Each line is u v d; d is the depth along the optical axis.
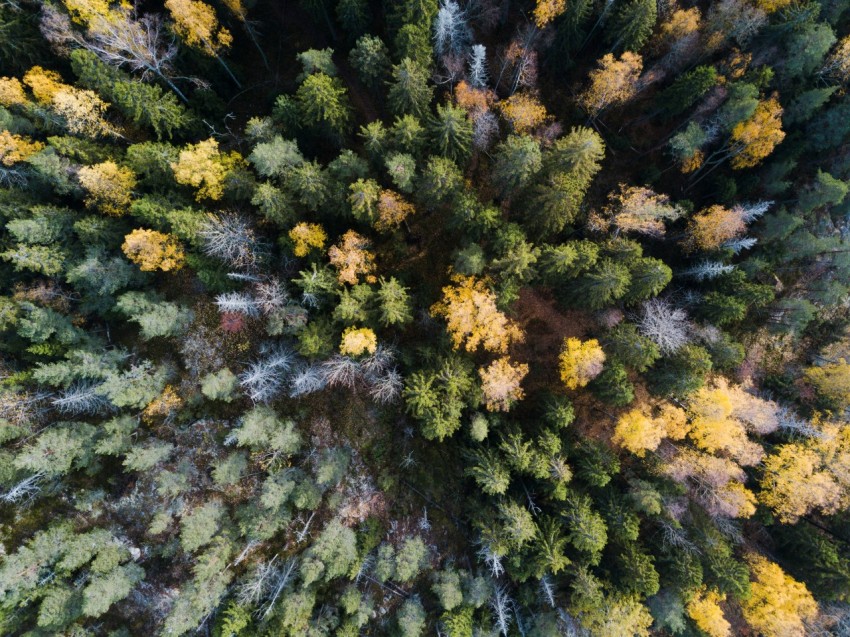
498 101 34.75
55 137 27.53
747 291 33.91
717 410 31.45
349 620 32.75
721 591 32.56
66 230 29.47
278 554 33.94
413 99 28.97
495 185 32.88
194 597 30.16
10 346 30.67
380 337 34.50
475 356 35.16
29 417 30.77
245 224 30.31
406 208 31.34
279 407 35.38
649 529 34.25
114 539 32.09
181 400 34.38
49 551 29.39
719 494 33.44
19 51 28.34
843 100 34.91
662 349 32.94
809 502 34.09
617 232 34.22
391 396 34.00
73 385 31.27
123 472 33.38
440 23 27.73
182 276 34.53
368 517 35.50
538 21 31.16
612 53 34.84
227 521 33.19
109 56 28.25
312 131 32.09
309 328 30.66
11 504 30.91
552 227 31.38
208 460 34.31
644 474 34.69
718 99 33.31
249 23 34.03
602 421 35.50
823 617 34.88
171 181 30.16
